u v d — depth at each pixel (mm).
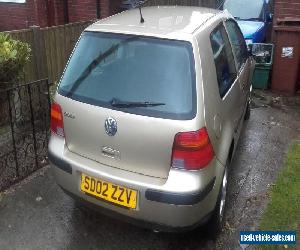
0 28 11086
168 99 2873
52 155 3311
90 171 3061
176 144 2809
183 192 2803
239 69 4348
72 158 3199
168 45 2998
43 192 4090
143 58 3023
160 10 3904
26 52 4930
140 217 2957
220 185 3213
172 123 2803
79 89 3188
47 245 3387
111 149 3020
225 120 3428
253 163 4754
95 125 3047
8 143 4723
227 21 4281
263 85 7336
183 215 2863
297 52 6945
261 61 7168
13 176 4277
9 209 3816
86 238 3473
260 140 5379
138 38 3078
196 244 3410
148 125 2846
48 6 10164
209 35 3350
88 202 3174
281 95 7152
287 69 7105
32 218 3705
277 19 7410
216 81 3246
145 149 2889
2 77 4598
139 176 2939
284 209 3852
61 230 3562
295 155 4945
